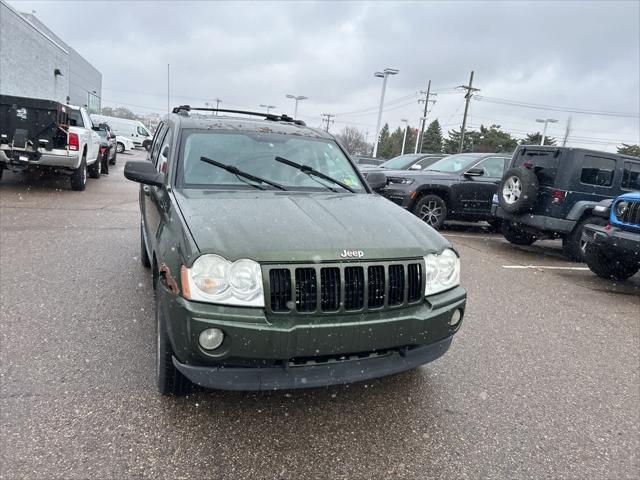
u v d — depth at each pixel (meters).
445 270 2.86
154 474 2.30
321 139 4.35
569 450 2.72
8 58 23.20
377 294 2.59
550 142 67.00
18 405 2.76
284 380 2.43
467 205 9.76
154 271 3.33
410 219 3.24
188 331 2.33
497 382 3.45
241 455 2.48
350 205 3.33
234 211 2.89
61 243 6.55
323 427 2.77
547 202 7.99
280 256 2.44
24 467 2.28
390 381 3.35
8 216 8.14
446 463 2.54
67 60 35.69
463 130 45.16
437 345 2.82
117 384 3.05
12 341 3.54
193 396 2.96
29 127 10.53
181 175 3.48
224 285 2.37
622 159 8.05
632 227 6.02
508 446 2.71
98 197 11.17
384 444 2.65
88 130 12.38
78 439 2.51
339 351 2.46
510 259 7.95
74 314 4.12
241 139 3.94
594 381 3.58
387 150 87.44
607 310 5.41
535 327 4.66
